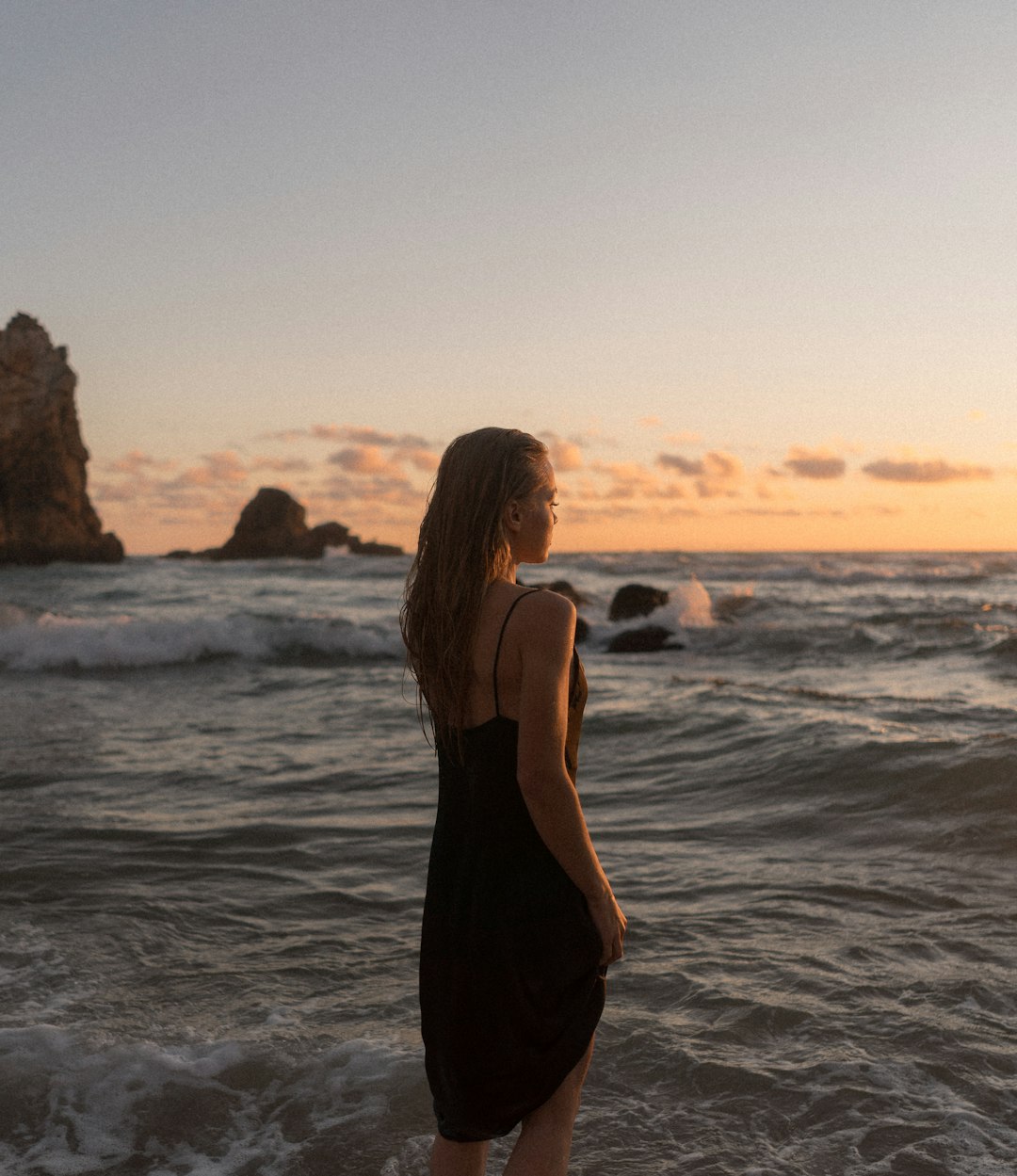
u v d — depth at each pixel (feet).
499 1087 6.01
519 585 6.26
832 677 44.52
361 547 272.51
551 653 5.89
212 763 25.46
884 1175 7.70
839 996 10.94
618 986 11.56
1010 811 17.40
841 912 13.64
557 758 5.87
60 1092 9.21
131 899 14.93
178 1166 8.17
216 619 59.82
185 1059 9.84
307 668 51.34
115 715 34.40
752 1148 8.18
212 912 14.46
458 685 6.19
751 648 57.88
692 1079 9.34
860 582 131.75
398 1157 8.21
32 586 126.31
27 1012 11.01
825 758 22.04
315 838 18.29
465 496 6.30
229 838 18.22
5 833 18.37
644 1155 8.15
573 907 6.07
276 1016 10.91
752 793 20.77
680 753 25.08
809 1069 9.40
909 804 18.60
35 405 208.64
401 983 11.85
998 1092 8.87
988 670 44.73
